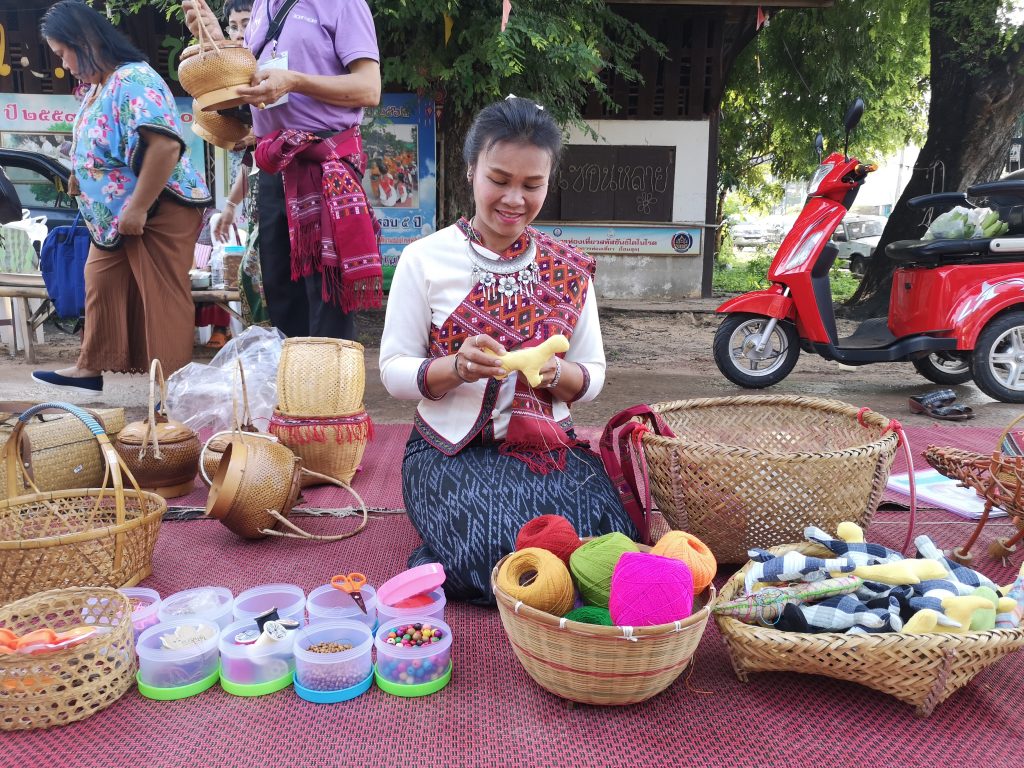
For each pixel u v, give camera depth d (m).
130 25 7.43
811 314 4.38
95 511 1.90
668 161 8.78
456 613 1.80
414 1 5.41
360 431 2.67
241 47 2.48
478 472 1.83
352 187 2.69
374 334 6.87
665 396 4.55
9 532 1.92
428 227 7.93
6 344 5.86
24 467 2.00
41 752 1.32
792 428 2.46
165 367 3.29
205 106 2.49
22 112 7.41
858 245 12.36
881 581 1.51
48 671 1.36
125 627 1.47
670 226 8.89
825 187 4.32
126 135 2.97
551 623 1.33
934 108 7.61
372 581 1.96
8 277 4.59
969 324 4.20
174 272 3.24
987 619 1.45
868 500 1.93
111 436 2.60
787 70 9.80
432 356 1.91
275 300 3.03
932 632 1.39
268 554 2.13
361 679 1.49
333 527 2.34
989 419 3.94
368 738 1.35
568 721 1.40
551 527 1.63
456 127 7.09
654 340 6.91
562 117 6.71
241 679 1.49
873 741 1.35
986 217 4.29
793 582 1.56
